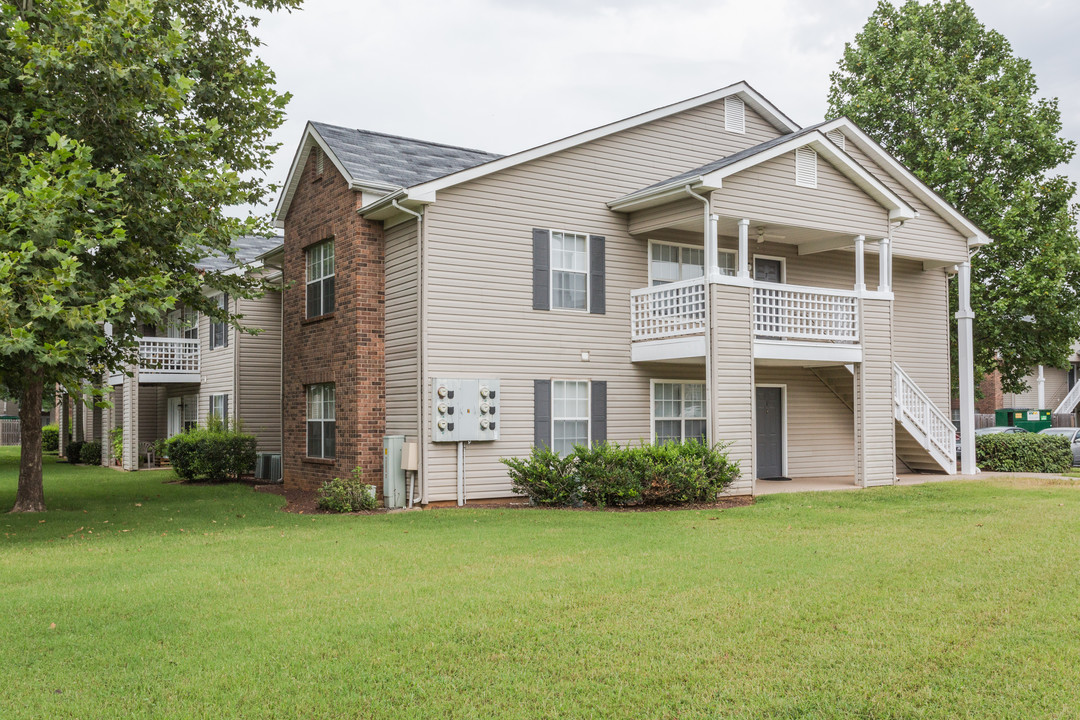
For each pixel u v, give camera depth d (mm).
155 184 14234
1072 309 27031
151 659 6504
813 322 17594
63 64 12219
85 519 14812
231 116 16969
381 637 6965
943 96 27875
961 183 27062
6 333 11086
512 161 16719
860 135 19953
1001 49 29141
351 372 17297
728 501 15836
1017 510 13914
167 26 15961
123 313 12969
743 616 7477
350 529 13055
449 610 7738
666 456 15398
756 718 5410
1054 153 27344
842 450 21141
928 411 20406
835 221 17703
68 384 12516
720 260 19328
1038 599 7891
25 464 16156
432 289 16000
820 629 7094
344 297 17672
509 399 16719
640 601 8000
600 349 17750
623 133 18281
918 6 29625
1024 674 6051
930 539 11133
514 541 11430
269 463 21984
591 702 5676
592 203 17812
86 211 12602
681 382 18828
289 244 20406
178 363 28781
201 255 15438
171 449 23625
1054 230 26922
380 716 5484
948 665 6246
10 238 11227
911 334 22109
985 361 29188
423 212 16000
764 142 20125
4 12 12773
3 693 5836
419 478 15922
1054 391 41250
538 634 7035
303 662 6414
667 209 17172
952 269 22828
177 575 9391
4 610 7887
